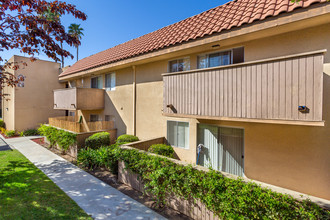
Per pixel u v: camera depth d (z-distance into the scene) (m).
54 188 5.84
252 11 5.55
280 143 5.36
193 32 6.80
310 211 2.90
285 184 5.28
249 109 4.64
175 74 6.42
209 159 6.48
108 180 6.66
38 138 14.91
